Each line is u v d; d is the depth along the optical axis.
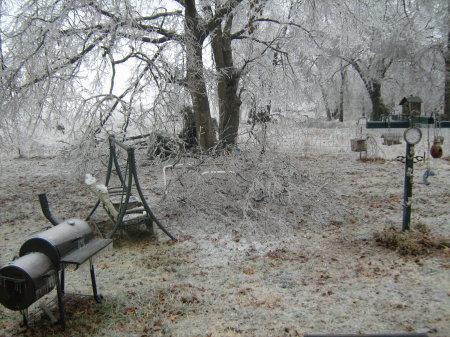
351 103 30.22
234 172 7.62
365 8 11.66
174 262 5.53
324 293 4.41
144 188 10.04
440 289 4.34
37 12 9.46
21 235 6.98
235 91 11.72
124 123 10.62
